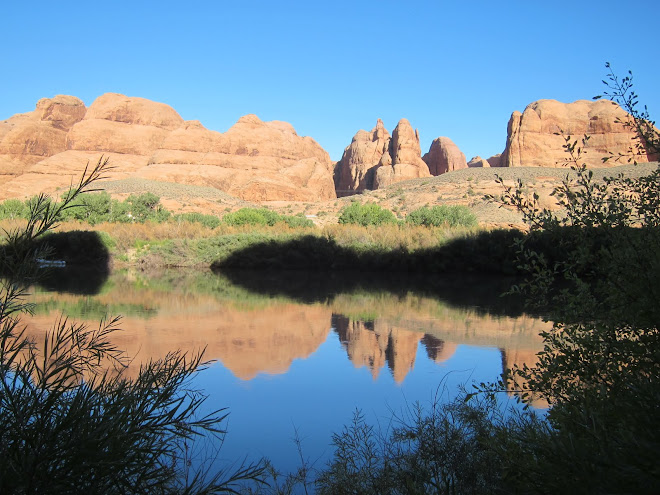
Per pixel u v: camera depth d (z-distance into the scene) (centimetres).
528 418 441
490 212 5728
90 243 3312
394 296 2019
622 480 220
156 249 3384
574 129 11706
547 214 365
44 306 1568
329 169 17862
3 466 163
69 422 177
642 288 309
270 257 3356
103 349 248
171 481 228
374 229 3619
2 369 186
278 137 15438
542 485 252
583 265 358
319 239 3344
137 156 14662
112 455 175
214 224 4994
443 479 344
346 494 373
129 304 1662
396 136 15200
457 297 2002
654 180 349
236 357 1001
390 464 396
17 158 14625
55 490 169
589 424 278
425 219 4119
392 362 981
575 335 359
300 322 1415
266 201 12706
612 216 345
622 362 324
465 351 1077
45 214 203
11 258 198
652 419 236
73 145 14238
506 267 2961
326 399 746
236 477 231
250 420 646
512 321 1449
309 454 542
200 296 1927
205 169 13425
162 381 218
